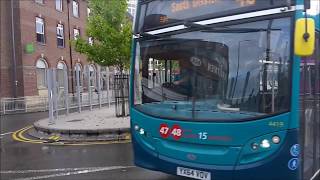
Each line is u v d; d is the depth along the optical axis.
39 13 30.58
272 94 5.02
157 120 5.95
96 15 17.67
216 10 5.50
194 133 5.53
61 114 19.38
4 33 27.70
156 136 5.98
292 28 4.92
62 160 9.27
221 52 5.43
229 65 5.36
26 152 10.54
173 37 5.91
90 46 17.42
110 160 9.04
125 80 16.80
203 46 5.60
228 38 5.39
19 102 27.25
